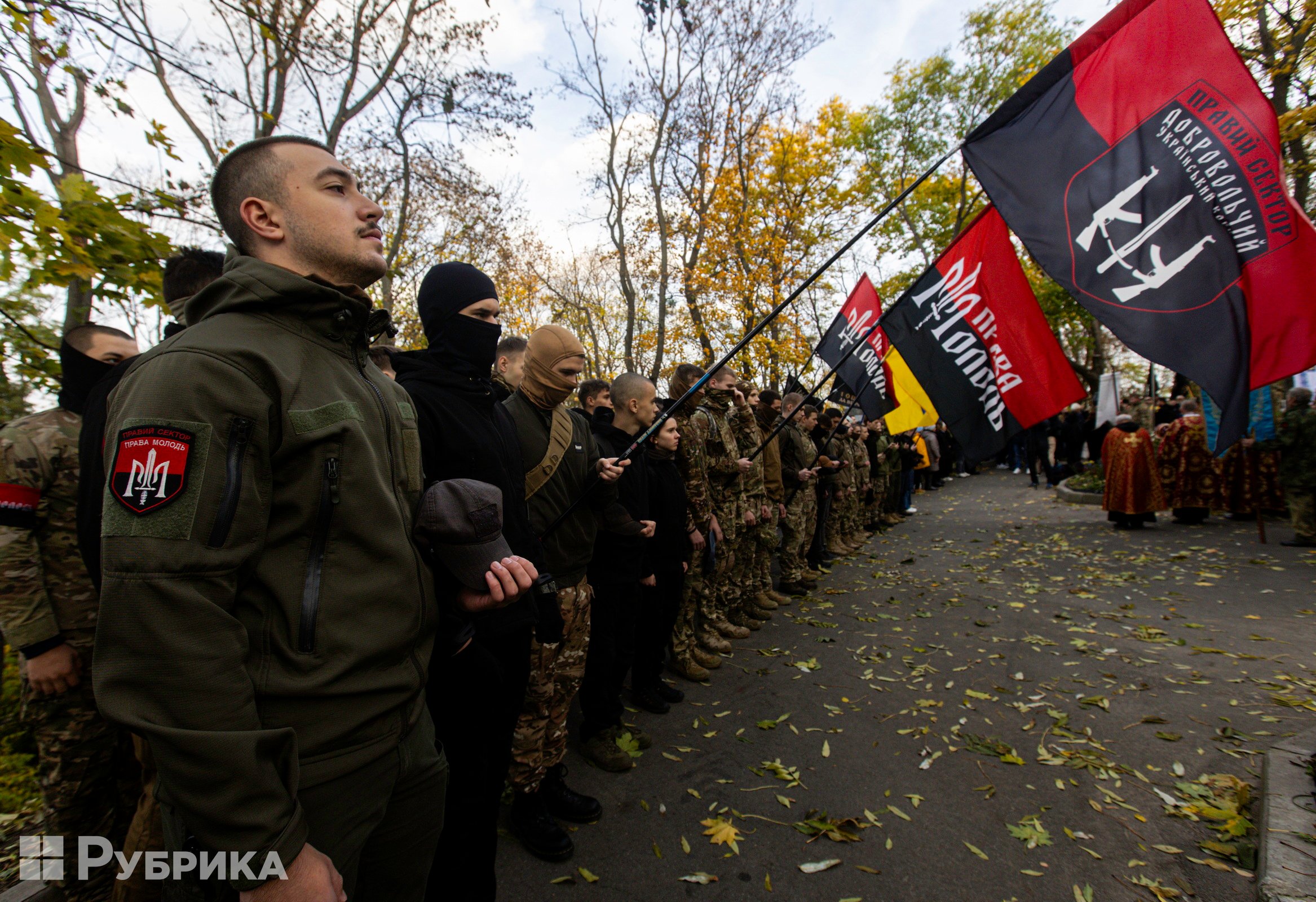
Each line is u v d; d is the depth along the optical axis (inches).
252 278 46.3
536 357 105.5
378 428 50.9
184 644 36.6
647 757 133.0
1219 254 110.0
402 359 80.7
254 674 41.3
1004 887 93.4
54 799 83.7
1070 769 124.9
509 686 79.2
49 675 81.2
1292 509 315.9
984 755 130.7
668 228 664.4
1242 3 384.8
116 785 87.3
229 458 40.1
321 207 50.5
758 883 95.3
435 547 54.4
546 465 104.7
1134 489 374.3
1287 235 105.1
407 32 412.5
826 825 107.4
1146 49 119.0
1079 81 125.0
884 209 136.4
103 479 58.2
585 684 129.4
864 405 260.5
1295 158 395.2
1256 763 124.1
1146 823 107.2
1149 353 114.0
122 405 40.6
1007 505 537.6
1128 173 118.3
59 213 105.3
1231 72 110.8
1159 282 114.3
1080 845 102.3
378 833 50.8
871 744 136.7
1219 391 109.2
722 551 189.2
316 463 44.2
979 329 158.4
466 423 77.8
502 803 117.3
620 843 105.3
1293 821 98.0
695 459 167.2
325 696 43.2
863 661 184.5
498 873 98.2
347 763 44.4
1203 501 389.1
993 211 155.6
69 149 227.9
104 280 121.5
